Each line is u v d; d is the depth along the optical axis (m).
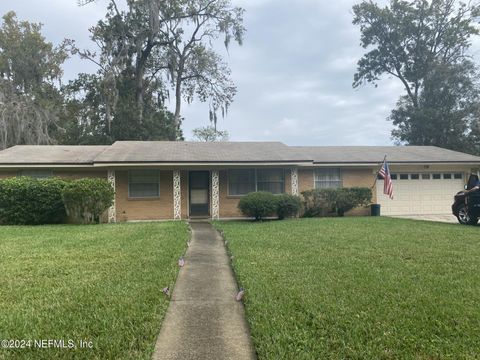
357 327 3.79
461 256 7.19
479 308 4.30
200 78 33.84
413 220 14.23
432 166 18.67
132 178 16.42
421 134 31.64
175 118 32.38
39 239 9.57
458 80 29.98
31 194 14.13
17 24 34.88
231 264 6.99
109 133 27.92
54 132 30.47
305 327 3.86
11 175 15.84
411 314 4.13
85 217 14.01
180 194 16.73
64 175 16.17
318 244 8.55
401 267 6.28
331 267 6.29
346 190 16.75
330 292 4.92
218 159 16.02
